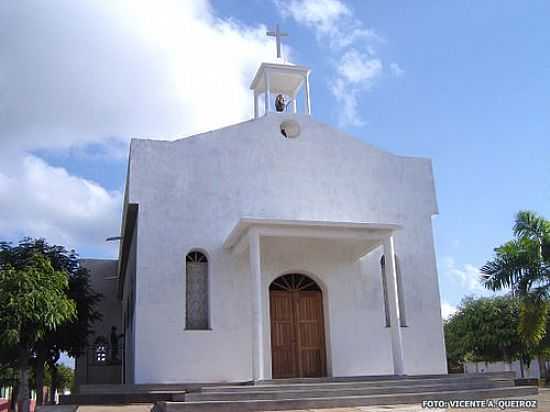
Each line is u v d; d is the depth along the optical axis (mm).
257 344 13938
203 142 16984
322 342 16859
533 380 15273
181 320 15523
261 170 17281
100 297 25188
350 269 17344
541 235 19062
